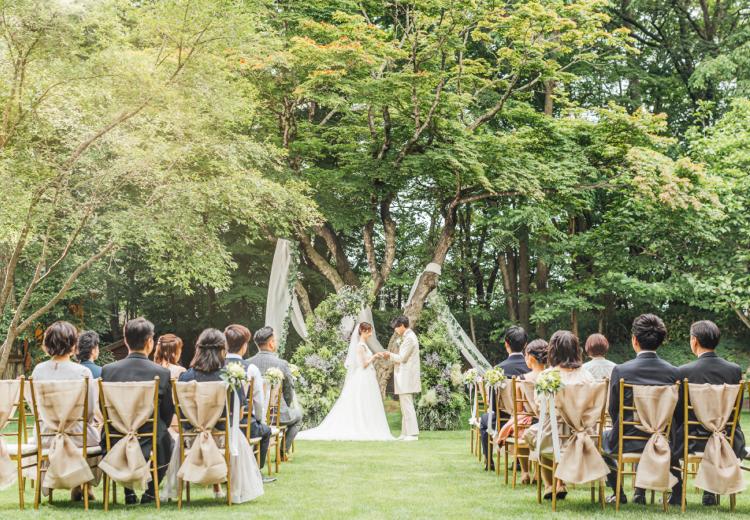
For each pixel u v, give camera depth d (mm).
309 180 16188
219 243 12984
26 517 5211
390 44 14688
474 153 15117
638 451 5617
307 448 10336
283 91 15922
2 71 10789
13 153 11047
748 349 21625
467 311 24469
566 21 14805
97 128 11477
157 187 11648
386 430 12438
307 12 16844
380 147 16547
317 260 17000
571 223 22266
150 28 11891
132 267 20969
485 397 8047
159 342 7387
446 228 16875
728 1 23953
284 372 8430
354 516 5270
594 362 7543
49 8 10234
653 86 23719
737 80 21281
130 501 5879
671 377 5715
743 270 18188
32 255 15414
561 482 6023
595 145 17625
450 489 6543
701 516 5309
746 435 12195
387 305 25906
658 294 18734
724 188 17844
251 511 5469
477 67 16078
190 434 5762
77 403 5594
